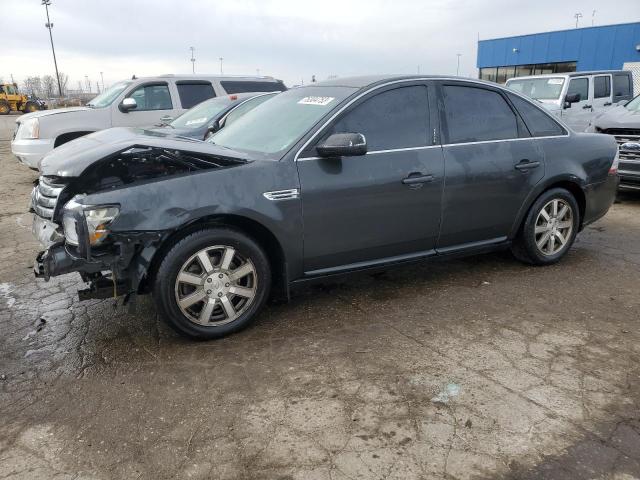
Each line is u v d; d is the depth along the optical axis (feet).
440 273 15.57
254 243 11.44
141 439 8.31
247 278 11.73
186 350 11.12
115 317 12.80
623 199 26.58
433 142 13.34
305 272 12.31
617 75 42.04
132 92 32.91
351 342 11.35
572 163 15.61
